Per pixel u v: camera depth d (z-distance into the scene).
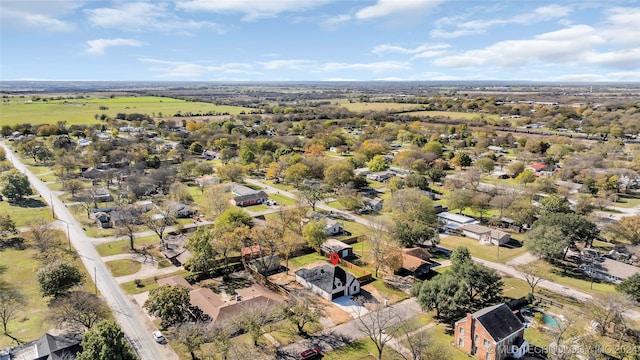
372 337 62.91
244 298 72.31
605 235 109.31
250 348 60.81
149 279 82.94
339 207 137.62
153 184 151.12
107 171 158.88
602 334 65.06
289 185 165.50
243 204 137.00
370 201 136.38
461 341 62.25
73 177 161.75
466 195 125.50
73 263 85.50
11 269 86.38
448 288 68.25
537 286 82.62
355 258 97.38
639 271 83.81
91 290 77.75
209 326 63.09
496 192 137.00
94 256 93.69
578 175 162.75
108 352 47.91
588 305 68.94
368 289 81.75
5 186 132.88
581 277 87.00
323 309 73.25
